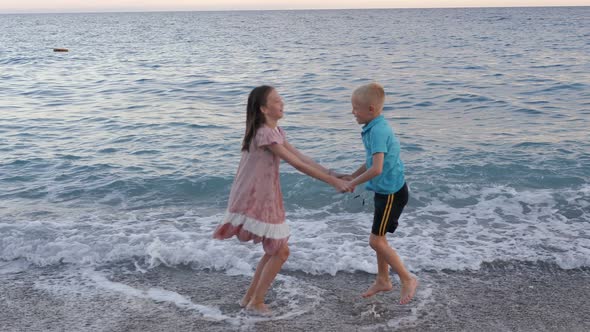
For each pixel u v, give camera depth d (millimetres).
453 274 4043
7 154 8547
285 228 3391
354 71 22109
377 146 3293
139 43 48094
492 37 47688
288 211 5641
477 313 3486
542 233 4883
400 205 3479
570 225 5098
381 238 3512
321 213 5574
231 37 56875
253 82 18641
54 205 6008
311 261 4191
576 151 8102
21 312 3506
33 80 20250
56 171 7504
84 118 11930
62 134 10188
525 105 12820
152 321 3389
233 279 3986
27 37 63062
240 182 3363
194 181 6887
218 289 3828
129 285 3891
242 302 3578
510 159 7695
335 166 7785
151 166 7734
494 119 11195
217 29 82875
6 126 11047
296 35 58906
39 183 6934
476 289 3811
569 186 6449
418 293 3742
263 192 3312
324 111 12609
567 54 28344
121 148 8953
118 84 18703
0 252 4445
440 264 4172
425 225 5129
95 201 6164
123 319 3412
